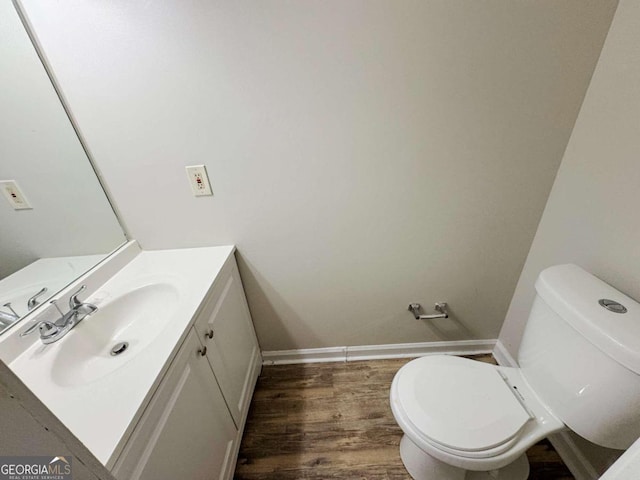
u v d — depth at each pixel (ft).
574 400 2.63
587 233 3.25
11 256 2.66
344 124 3.37
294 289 4.60
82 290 3.16
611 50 2.87
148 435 2.05
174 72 3.07
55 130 3.11
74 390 2.08
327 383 4.91
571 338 2.61
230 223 4.03
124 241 4.02
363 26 2.90
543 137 3.45
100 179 3.64
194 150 3.50
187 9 2.80
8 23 2.68
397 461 3.80
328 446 4.01
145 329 3.12
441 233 4.11
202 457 2.83
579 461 3.42
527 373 3.19
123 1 2.74
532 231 4.07
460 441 2.70
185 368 2.61
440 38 2.96
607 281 3.05
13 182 2.72
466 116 3.34
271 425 4.31
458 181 3.73
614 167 2.89
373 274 4.46
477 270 4.42
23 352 2.50
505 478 3.44
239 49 2.99
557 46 3.00
